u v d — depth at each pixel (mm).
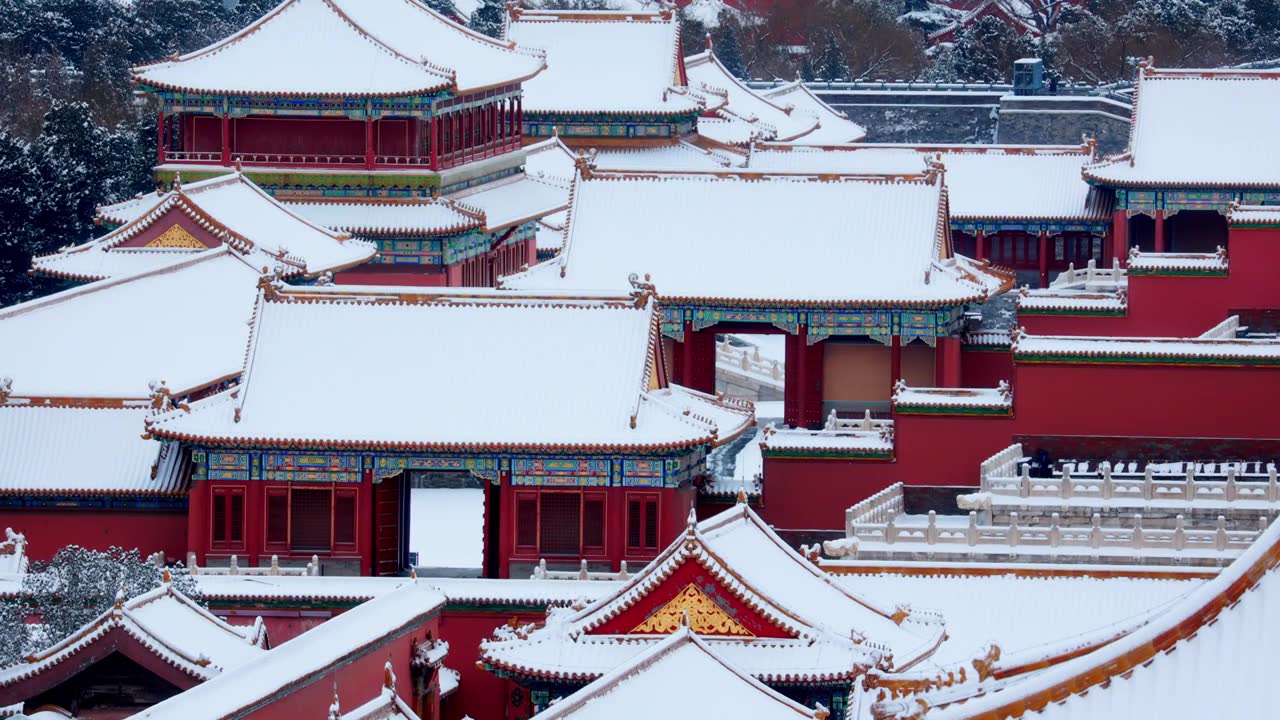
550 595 171875
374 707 126812
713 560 143875
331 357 189125
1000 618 161250
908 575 165875
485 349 188875
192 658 138750
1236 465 193625
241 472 184500
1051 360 195000
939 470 196000
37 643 149500
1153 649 82250
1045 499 181375
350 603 171875
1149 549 170250
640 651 137875
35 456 190125
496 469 183250
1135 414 195125
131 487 188000
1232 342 194250
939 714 83312
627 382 185875
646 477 182500
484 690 171750
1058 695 82312
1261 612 81938
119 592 139375
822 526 197125
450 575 187750
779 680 140250
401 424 184125
